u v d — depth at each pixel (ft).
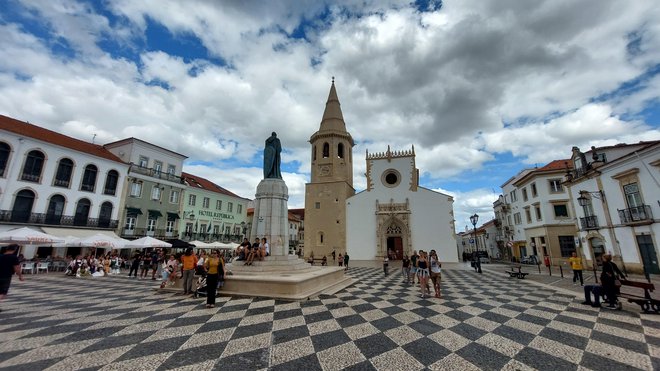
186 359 12.89
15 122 70.23
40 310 22.00
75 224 71.15
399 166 94.53
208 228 110.32
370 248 89.76
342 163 105.19
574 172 66.28
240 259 35.12
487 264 98.37
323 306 24.11
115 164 81.61
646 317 20.88
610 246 55.47
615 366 12.58
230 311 21.98
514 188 109.50
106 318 19.69
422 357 13.50
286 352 13.92
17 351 13.55
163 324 18.38
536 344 15.37
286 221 40.37
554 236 84.02
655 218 46.11
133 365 12.15
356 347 14.70
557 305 25.30
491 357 13.56
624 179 51.83
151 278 47.62
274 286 27.53
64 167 71.56
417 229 87.56
